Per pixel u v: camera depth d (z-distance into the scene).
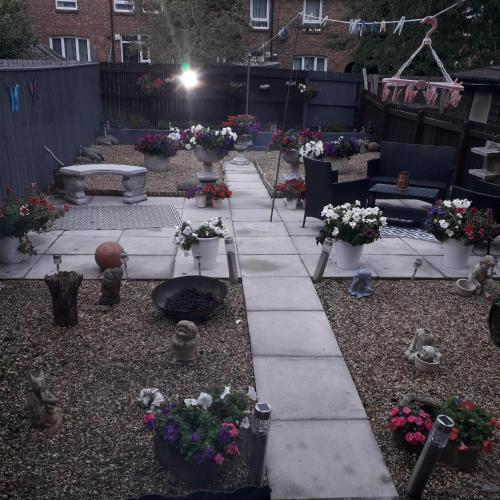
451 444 3.70
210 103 17.84
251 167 14.11
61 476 3.56
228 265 6.62
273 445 3.96
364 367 5.01
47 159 10.84
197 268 7.02
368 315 6.03
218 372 4.84
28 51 17.81
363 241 6.91
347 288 6.69
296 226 9.05
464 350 5.36
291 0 22.05
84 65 14.68
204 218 9.30
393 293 6.62
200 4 18.73
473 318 6.03
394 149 10.24
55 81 11.55
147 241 8.01
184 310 5.52
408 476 3.71
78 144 13.88
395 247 8.17
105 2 21.64
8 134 8.60
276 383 4.71
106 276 5.86
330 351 5.26
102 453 3.79
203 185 10.75
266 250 7.86
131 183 9.95
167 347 5.19
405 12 15.97
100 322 5.61
